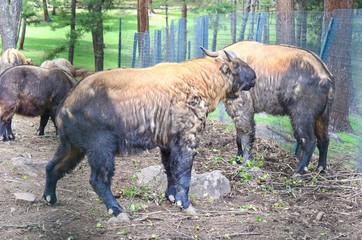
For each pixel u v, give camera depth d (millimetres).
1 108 8188
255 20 10922
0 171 6484
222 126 10148
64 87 8547
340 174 7145
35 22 25734
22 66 8383
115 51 27312
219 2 21391
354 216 5711
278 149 8570
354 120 8914
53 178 5500
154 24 35750
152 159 7594
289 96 7129
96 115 5176
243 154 7422
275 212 5734
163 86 5367
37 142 8508
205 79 5605
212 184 6145
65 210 5441
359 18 8344
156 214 5445
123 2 29953
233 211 5652
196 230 5090
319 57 7969
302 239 5023
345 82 8922
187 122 5430
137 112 5270
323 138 7234
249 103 7336
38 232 4910
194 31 12742
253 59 7293
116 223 5145
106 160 5207
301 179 6812
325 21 9430
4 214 5273
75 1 21156
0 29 13266
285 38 9641
